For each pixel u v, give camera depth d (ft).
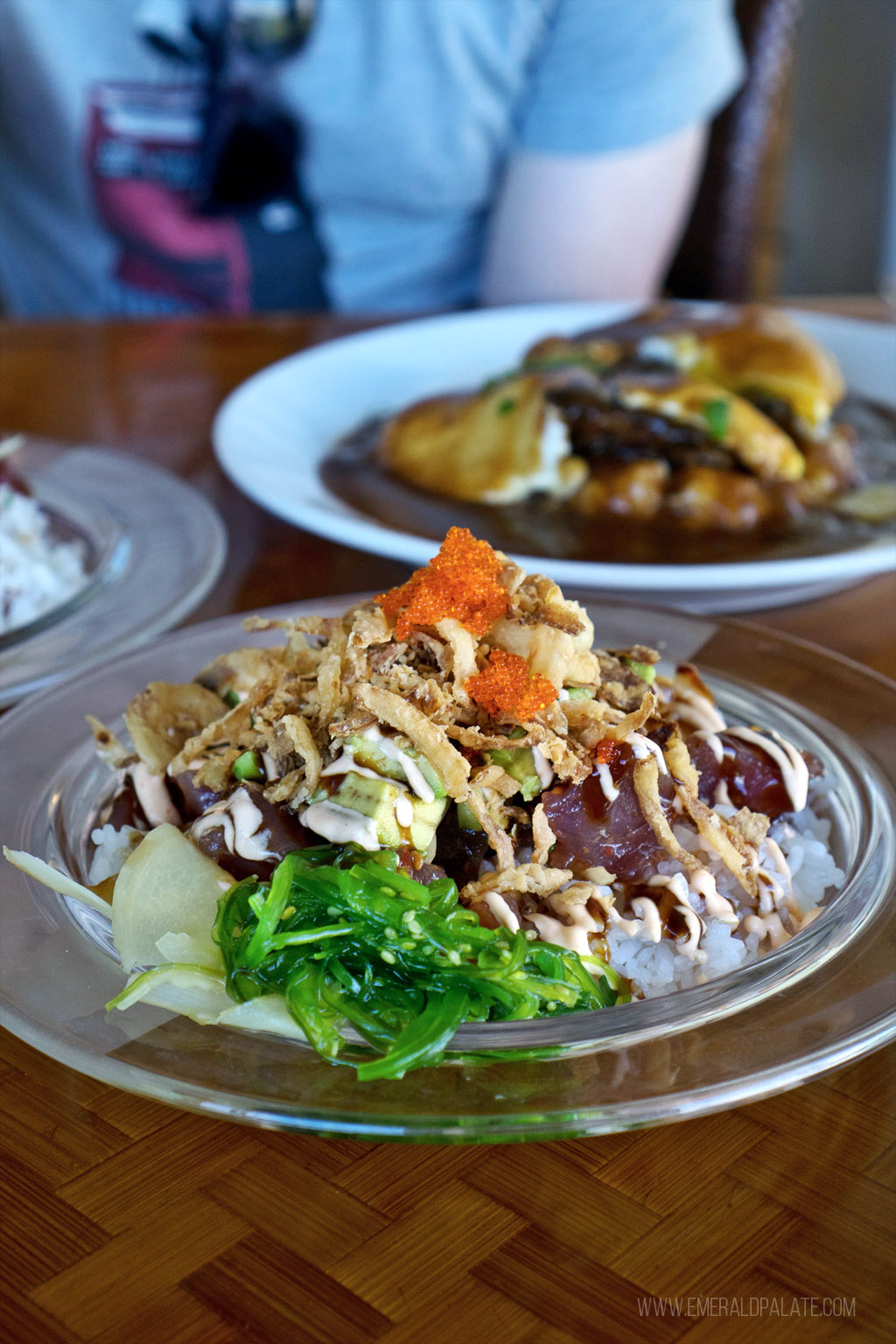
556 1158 1.18
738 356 2.69
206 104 3.96
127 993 1.22
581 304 3.33
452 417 2.57
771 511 2.40
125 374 3.13
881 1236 1.12
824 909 1.35
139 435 2.77
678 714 1.55
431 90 4.04
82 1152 1.20
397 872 1.29
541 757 1.39
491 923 1.32
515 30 4.05
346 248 4.29
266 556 2.25
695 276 5.03
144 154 4.01
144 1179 1.18
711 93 4.39
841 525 2.39
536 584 1.47
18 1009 1.23
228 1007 1.23
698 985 1.24
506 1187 1.16
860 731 1.58
